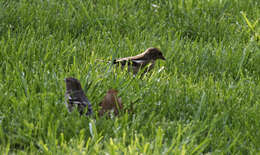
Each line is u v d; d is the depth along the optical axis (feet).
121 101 34.30
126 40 50.72
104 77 38.83
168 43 51.11
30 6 56.39
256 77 45.11
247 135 32.01
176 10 59.41
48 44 45.68
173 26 56.65
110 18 56.18
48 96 34.53
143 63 45.11
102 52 47.29
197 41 54.95
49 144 29.19
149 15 58.44
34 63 41.81
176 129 32.07
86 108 32.83
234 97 37.70
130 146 28.99
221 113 34.65
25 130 30.71
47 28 51.72
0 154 28.22
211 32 55.67
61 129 31.01
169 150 28.50
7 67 39.29
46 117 31.17
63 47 46.60
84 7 55.72
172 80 40.40
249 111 35.50
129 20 56.13
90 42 50.80
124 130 29.99
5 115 31.94
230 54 47.93
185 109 35.88
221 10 60.64
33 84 36.37
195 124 32.89
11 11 53.47
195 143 30.94
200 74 45.03
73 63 42.98
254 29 55.98
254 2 63.82
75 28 53.67
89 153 28.30
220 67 46.60
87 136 31.24
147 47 50.42
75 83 33.09
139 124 32.30
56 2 58.54
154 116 34.65
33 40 47.24
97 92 36.78
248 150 30.78
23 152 28.32
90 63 41.93
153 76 41.73
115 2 59.93
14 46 44.98
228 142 30.91
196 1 61.41
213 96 37.47
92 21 54.70
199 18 57.93
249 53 49.06
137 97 36.35
